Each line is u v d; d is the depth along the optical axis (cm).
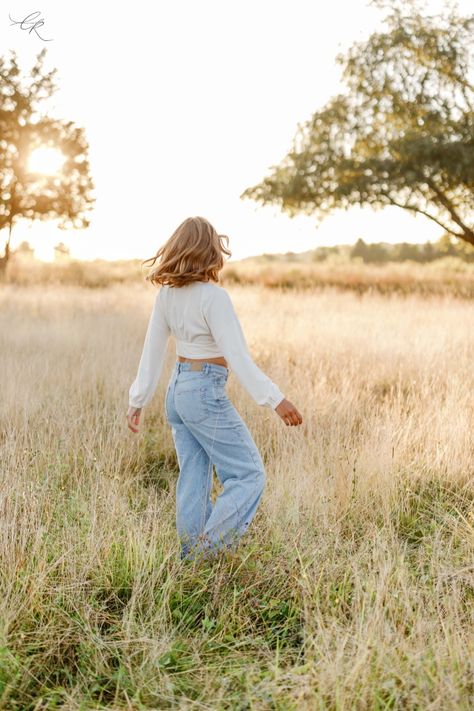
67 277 2575
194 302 275
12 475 344
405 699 204
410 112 2008
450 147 1833
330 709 200
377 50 1994
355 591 255
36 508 308
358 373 650
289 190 2017
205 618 252
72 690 216
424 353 712
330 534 311
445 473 408
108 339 828
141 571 270
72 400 533
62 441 421
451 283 2281
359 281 2406
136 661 232
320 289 1983
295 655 239
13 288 1861
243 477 291
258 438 458
